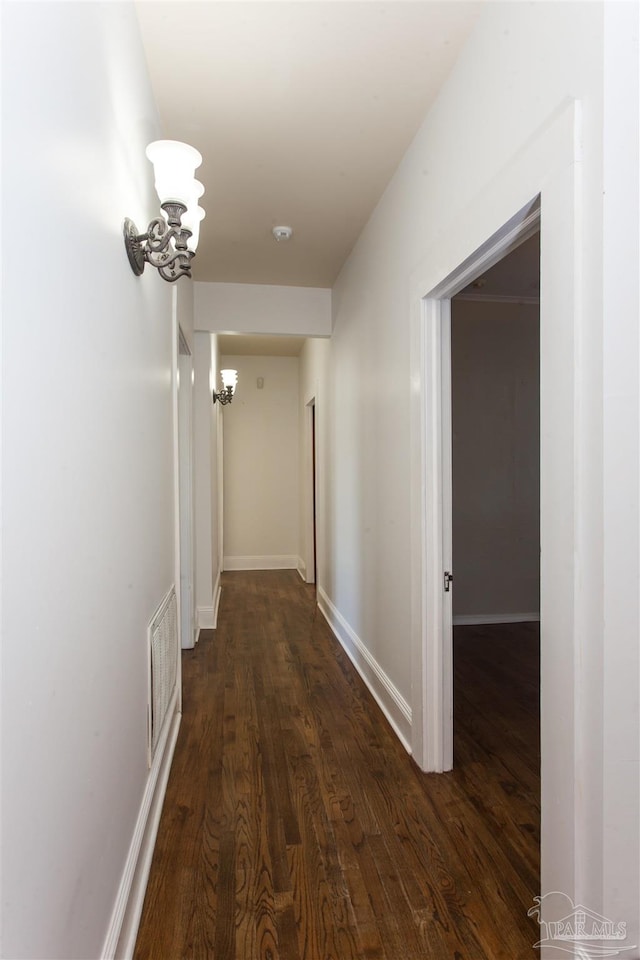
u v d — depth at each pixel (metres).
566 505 1.20
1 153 0.69
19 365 0.74
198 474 4.34
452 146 1.89
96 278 1.15
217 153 2.45
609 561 1.10
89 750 1.07
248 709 2.85
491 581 4.54
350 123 2.22
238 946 1.40
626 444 1.10
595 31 1.11
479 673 3.40
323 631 4.29
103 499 1.20
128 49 1.53
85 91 1.08
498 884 1.62
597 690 1.13
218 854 1.74
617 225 1.09
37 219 0.82
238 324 4.25
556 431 1.23
